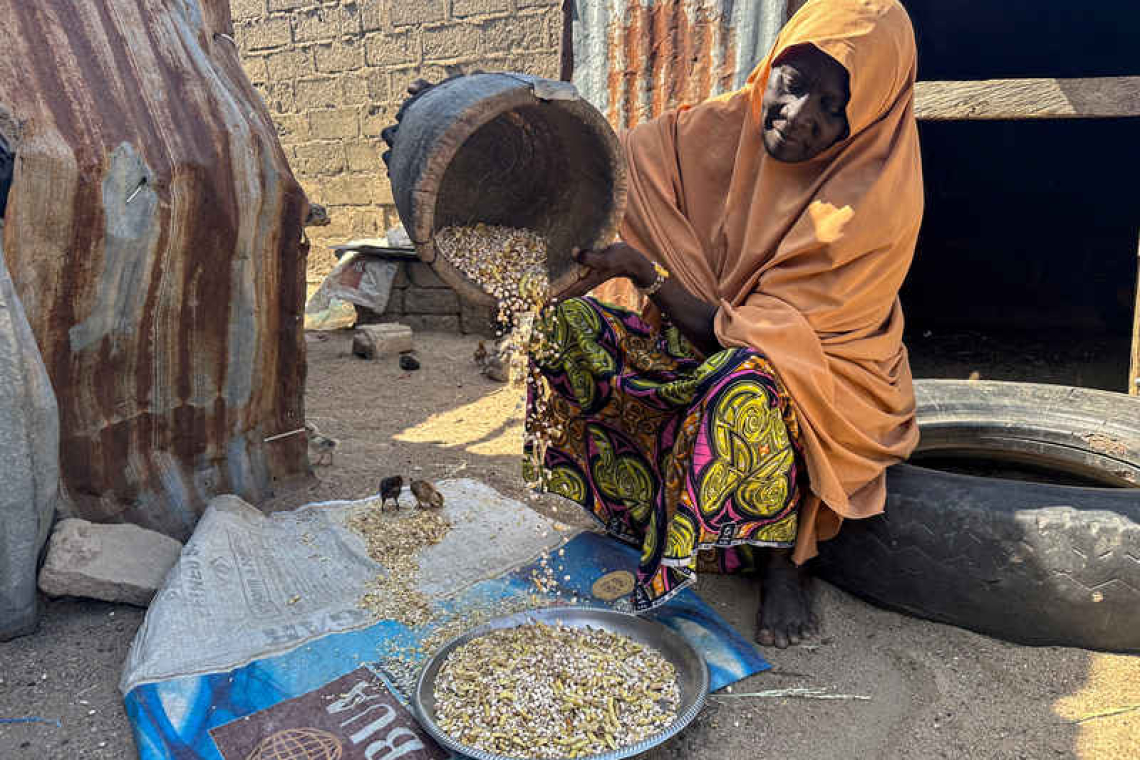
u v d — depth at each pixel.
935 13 12.18
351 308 9.35
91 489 3.39
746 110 3.54
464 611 3.09
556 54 10.05
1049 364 7.71
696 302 3.27
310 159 12.15
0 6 3.02
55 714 2.58
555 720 2.41
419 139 2.48
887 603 3.17
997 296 10.48
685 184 3.69
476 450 5.08
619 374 3.28
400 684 2.65
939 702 2.67
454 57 10.70
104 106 3.20
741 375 2.85
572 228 2.94
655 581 2.82
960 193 11.48
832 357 3.15
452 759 2.32
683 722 2.35
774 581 3.19
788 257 3.22
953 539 2.98
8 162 2.79
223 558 3.23
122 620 3.10
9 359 2.71
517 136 2.96
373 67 11.29
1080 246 10.78
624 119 6.17
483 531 3.69
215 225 3.55
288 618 2.99
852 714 2.62
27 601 2.95
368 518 3.79
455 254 2.74
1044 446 3.97
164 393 3.61
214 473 3.90
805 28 3.05
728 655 2.85
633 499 3.52
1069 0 11.50
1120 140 10.59
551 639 2.80
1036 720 2.56
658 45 5.96
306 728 2.43
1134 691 2.67
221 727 2.43
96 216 3.09
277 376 4.15
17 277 2.94
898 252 3.24
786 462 2.96
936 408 4.20
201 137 3.54
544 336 3.35
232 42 4.31
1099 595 2.80
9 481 2.76
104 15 3.41
